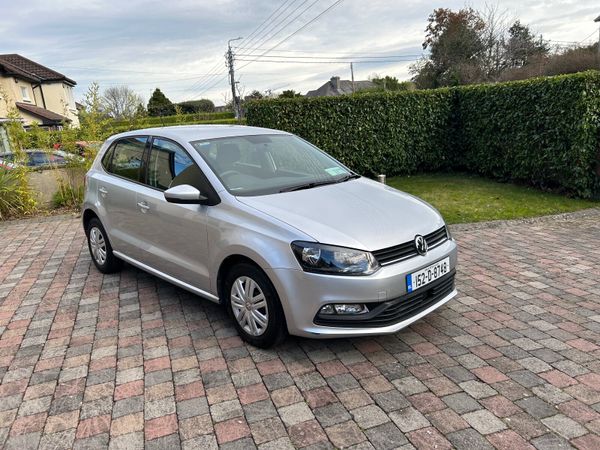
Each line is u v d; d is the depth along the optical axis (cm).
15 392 312
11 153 973
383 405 280
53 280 530
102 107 1019
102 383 317
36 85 3338
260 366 328
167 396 299
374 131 1099
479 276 486
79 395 305
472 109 1061
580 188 812
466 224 694
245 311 351
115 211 481
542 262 522
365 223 328
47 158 983
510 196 856
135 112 1152
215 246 359
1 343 382
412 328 376
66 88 3994
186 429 267
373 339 359
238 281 352
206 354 347
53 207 986
